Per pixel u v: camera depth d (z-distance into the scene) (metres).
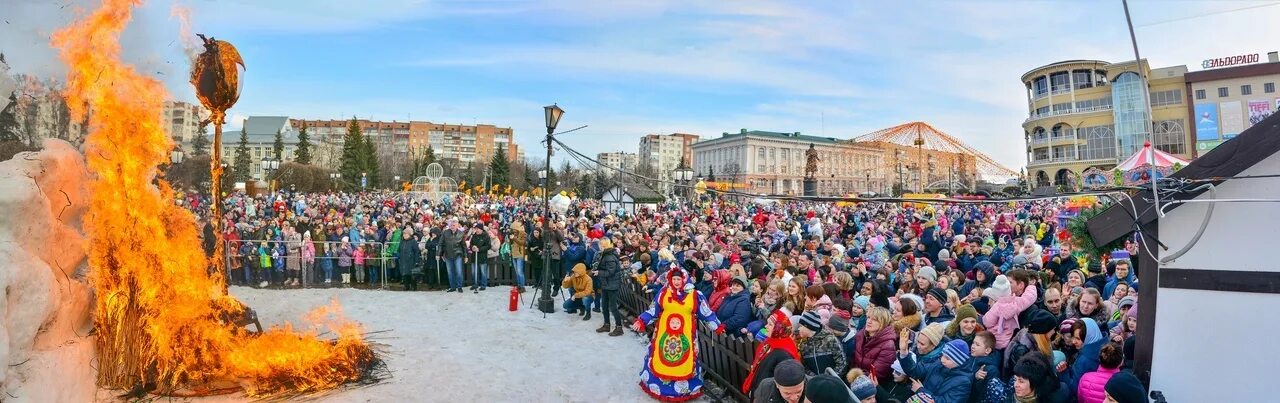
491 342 8.45
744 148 96.56
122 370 5.89
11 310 4.32
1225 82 53.22
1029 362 3.88
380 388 6.46
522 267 12.70
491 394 6.36
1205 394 3.68
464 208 25.95
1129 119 48.38
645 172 111.31
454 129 142.75
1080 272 6.51
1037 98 54.88
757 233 15.45
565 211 27.66
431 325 9.42
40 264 4.64
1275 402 3.50
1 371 4.05
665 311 6.37
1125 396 3.28
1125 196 4.06
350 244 13.27
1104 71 51.34
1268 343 3.54
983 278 7.09
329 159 89.56
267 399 6.00
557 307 11.07
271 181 45.41
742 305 6.76
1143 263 3.94
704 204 30.67
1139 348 3.92
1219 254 3.68
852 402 2.74
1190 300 3.75
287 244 12.95
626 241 12.59
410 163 91.56
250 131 109.12
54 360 4.79
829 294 6.15
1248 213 3.61
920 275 6.70
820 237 13.19
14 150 5.70
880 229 14.58
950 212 21.47
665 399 6.18
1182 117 54.28
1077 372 4.26
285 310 10.30
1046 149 53.50
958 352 4.13
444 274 13.24
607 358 7.72
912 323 5.24
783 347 4.57
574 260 11.69
